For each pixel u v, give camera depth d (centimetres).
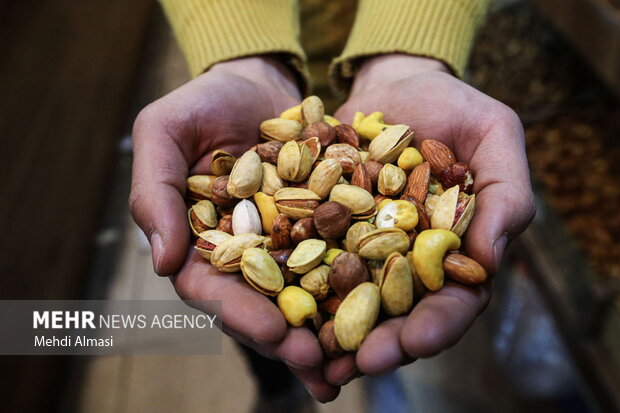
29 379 32
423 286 20
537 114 46
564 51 50
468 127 24
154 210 22
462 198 22
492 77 50
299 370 20
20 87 42
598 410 30
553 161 41
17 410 31
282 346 19
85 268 39
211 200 25
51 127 42
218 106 26
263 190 25
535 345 35
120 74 49
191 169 26
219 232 23
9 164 39
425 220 22
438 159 24
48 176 40
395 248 21
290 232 23
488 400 35
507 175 22
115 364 36
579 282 31
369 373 18
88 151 43
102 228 42
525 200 21
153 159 24
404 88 27
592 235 36
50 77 44
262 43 31
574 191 39
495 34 54
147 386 35
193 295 21
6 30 43
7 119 40
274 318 19
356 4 38
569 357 32
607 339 30
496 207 20
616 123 43
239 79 28
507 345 37
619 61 37
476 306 19
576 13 41
